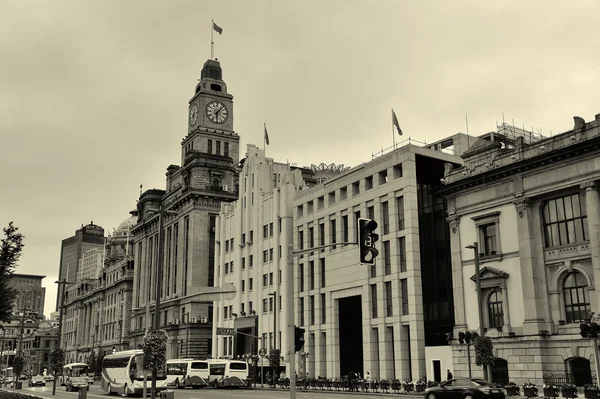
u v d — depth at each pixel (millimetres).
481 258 50375
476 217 51312
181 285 117000
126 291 160000
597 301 41531
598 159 42531
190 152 122750
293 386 24156
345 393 53312
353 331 68562
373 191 66125
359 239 22625
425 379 55000
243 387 71000
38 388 80125
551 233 46031
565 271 44344
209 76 137375
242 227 94312
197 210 115875
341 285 69000
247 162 94938
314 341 73000
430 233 62781
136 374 50281
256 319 85438
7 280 31375
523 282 46438
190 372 69750
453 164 66000
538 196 46750
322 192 74688
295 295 76938
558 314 44375
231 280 95188
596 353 32188
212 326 108312
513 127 71625
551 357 43969
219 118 133125
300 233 78250
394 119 67062
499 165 50250
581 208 44094
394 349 60250
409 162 62125
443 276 60500
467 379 34281
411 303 59031
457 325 51625
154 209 145500
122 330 157500
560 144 45469
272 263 83875
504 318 47531
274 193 85000
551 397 39031
